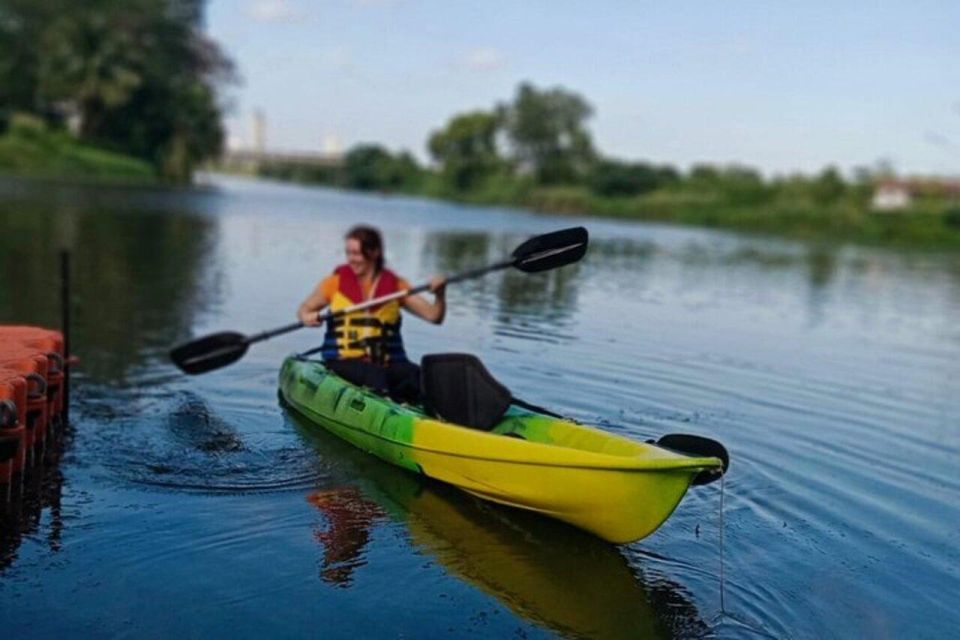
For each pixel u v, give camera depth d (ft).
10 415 15.49
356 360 22.30
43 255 48.57
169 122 186.19
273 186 259.80
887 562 16.05
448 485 18.37
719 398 25.95
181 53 190.19
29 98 180.96
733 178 173.58
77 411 22.06
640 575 15.07
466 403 19.43
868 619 14.07
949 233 126.41
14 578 14.06
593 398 24.99
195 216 87.51
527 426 18.71
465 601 13.99
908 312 47.91
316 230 80.28
